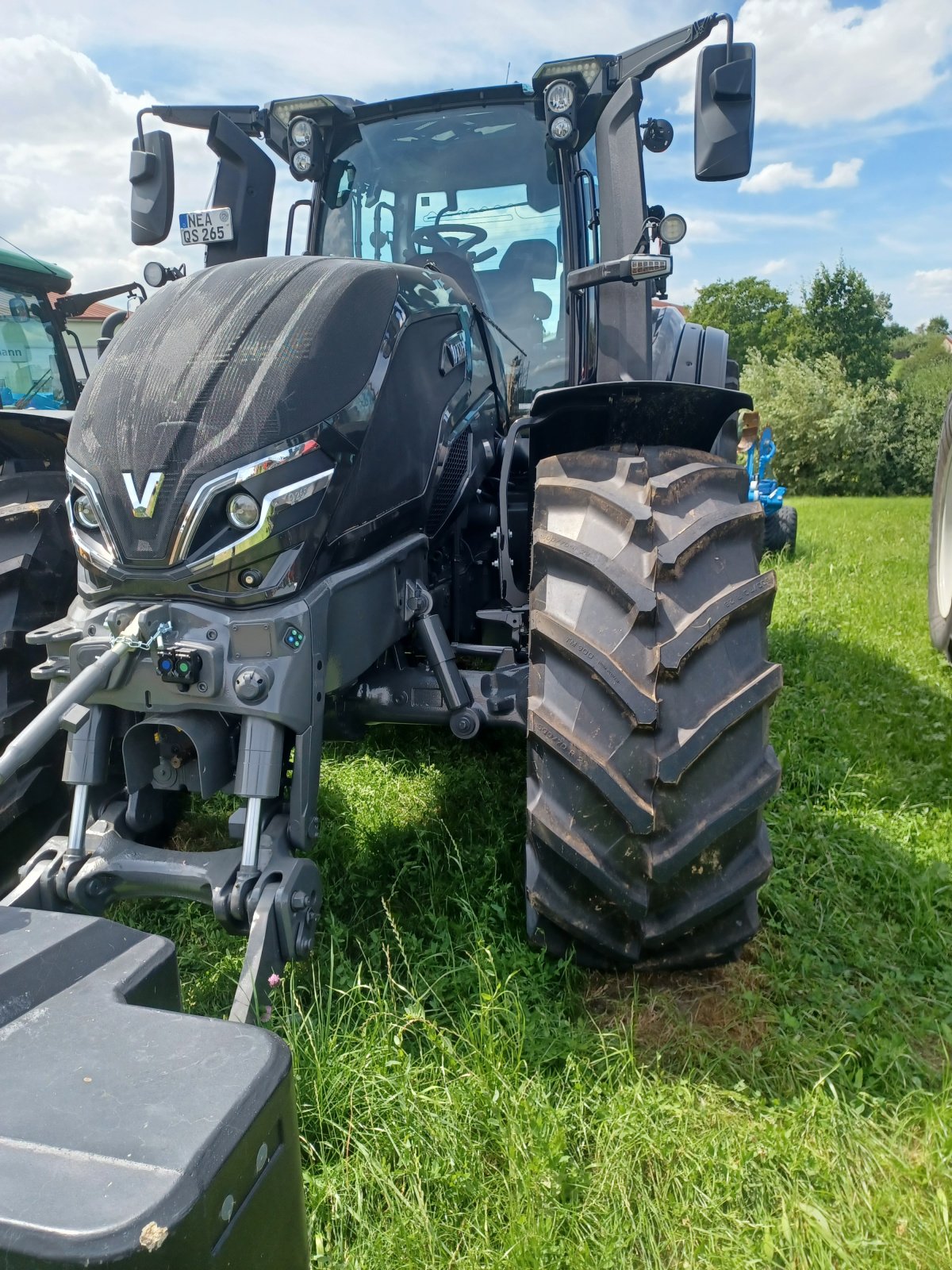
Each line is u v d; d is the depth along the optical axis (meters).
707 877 1.82
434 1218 1.46
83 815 1.87
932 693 4.04
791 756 3.26
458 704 2.22
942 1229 1.46
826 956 2.22
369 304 2.08
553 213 3.14
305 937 1.77
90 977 0.86
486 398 2.89
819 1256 1.40
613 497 1.98
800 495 27.31
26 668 2.29
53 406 8.16
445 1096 1.64
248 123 3.34
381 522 2.09
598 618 1.87
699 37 2.56
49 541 2.35
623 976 2.07
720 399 2.14
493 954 2.05
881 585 6.57
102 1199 0.62
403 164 3.29
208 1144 0.67
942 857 2.68
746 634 1.93
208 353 1.87
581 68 2.86
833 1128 1.64
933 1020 1.98
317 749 1.87
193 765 1.90
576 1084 1.71
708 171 2.31
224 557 1.77
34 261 7.84
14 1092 0.71
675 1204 1.49
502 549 2.51
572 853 1.79
